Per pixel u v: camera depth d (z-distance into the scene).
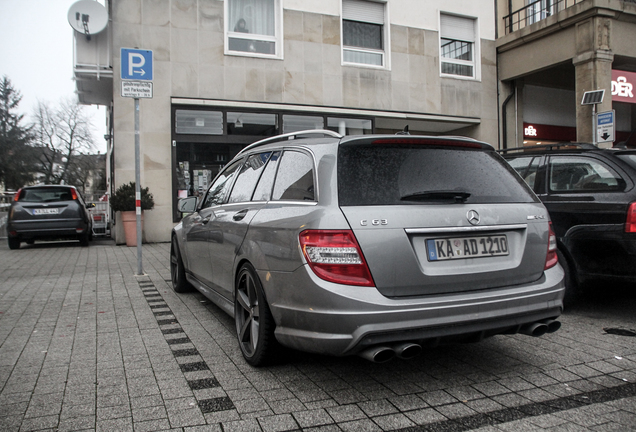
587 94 11.28
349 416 2.82
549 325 3.30
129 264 9.07
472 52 15.84
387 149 3.28
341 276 2.85
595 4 12.45
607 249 4.64
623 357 3.79
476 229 3.11
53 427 2.71
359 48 14.38
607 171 4.83
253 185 4.22
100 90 14.77
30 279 7.59
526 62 14.91
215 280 4.64
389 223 2.92
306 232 2.98
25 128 45.53
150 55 7.73
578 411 2.87
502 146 15.99
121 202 11.98
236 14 13.06
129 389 3.25
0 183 44.75
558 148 5.42
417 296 2.94
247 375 3.48
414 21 14.83
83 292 6.53
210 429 2.68
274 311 3.24
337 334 2.83
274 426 2.71
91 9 12.23
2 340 4.41
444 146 3.47
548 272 3.38
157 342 4.30
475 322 3.00
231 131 12.83
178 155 12.45
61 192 12.33
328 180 3.08
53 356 3.95
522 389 3.20
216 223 4.59
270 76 13.19
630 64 13.77
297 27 13.46
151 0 12.24
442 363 3.71
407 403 2.99
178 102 12.32
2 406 3.00
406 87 14.72
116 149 12.02
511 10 16.05
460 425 2.71
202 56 12.60
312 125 13.70
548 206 5.12
